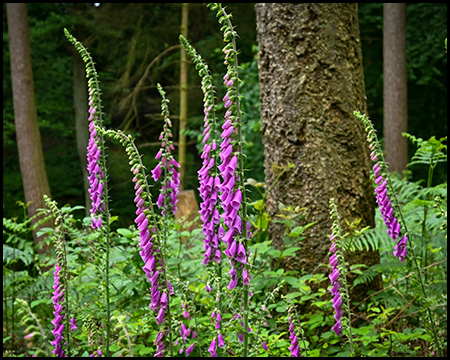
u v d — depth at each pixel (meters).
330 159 4.05
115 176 14.43
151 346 3.07
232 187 2.25
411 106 14.84
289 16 4.10
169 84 16.50
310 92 4.07
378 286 4.04
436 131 14.81
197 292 3.19
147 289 3.39
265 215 4.20
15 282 4.54
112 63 16.47
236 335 2.58
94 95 2.70
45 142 16.72
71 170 16.20
